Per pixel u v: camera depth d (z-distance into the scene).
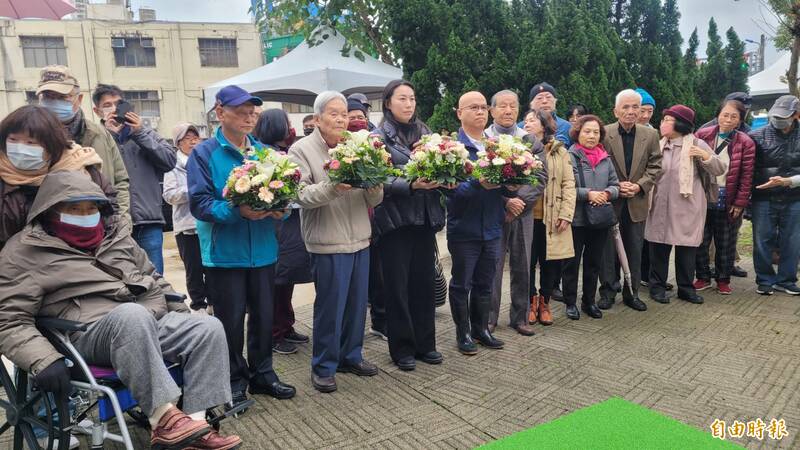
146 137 3.88
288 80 6.37
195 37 21.33
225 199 2.83
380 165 2.93
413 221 3.33
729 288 5.14
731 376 3.37
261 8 7.95
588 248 4.50
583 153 4.36
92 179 2.72
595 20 8.55
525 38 7.31
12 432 2.86
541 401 3.08
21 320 2.25
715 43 10.45
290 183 2.74
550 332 4.23
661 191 4.80
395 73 7.24
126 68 20.88
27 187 2.46
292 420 2.92
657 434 2.70
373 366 3.52
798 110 4.72
